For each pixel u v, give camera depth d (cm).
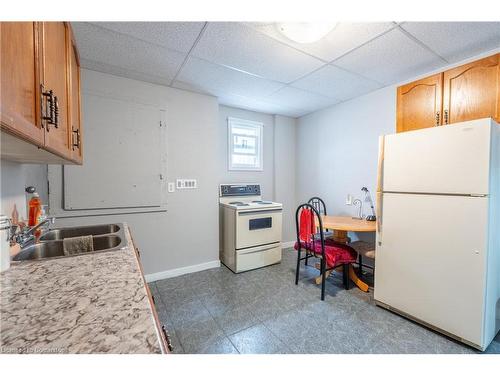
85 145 218
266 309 202
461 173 152
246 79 242
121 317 60
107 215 233
